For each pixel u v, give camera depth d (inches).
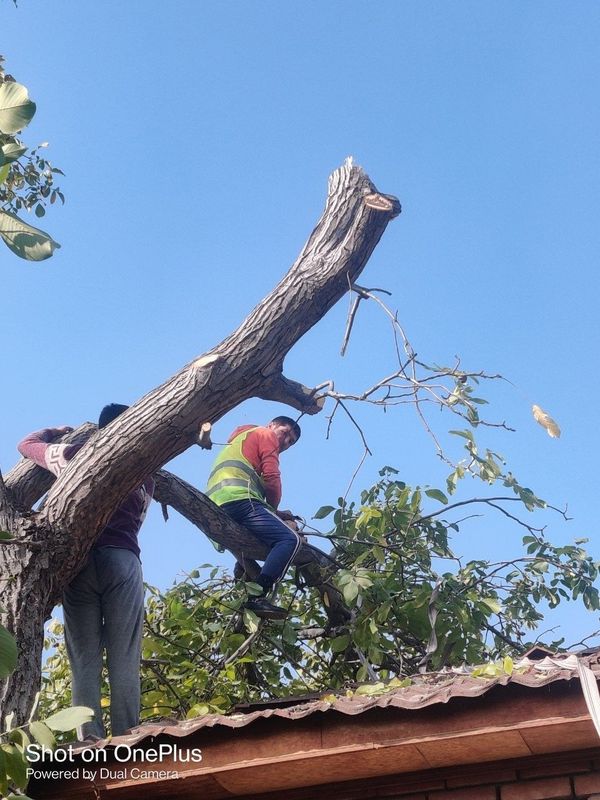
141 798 147.9
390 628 278.2
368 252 233.8
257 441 265.7
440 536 280.8
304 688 299.6
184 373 215.0
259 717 139.3
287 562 248.2
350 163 242.5
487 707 131.5
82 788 146.3
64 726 127.9
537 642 279.6
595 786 134.5
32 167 310.0
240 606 255.4
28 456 231.9
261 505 256.7
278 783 144.8
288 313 224.1
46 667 308.0
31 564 193.0
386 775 142.9
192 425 210.7
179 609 276.8
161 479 246.1
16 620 186.4
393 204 232.1
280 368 227.5
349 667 289.4
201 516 250.8
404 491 275.6
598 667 147.3
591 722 127.5
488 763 139.4
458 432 233.6
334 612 279.9
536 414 188.4
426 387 217.8
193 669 276.2
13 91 106.0
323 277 228.4
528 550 279.4
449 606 263.1
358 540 271.4
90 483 202.2
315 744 137.5
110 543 209.5
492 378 216.1
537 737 131.7
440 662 263.6
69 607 205.6
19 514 199.8
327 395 225.3
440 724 133.3
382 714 135.9
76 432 251.4
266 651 293.6
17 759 127.0
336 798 145.4
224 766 140.3
